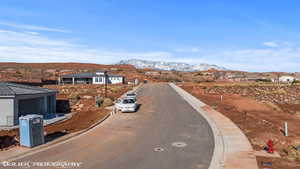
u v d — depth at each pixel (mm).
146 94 43750
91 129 16609
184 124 17938
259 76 127312
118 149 11953
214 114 22156
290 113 28562
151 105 29297
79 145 12656
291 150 11680
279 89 56625
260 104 33781
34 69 108375
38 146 12148
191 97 38656
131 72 125250
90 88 53469
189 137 14172
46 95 25031
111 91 47594
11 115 20031
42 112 24781
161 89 55781
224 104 30812
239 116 20391
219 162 9977
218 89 55906
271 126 17000
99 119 20141
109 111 24328
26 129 11938
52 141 13086
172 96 40062
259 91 53531
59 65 142000
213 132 15320
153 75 132500
